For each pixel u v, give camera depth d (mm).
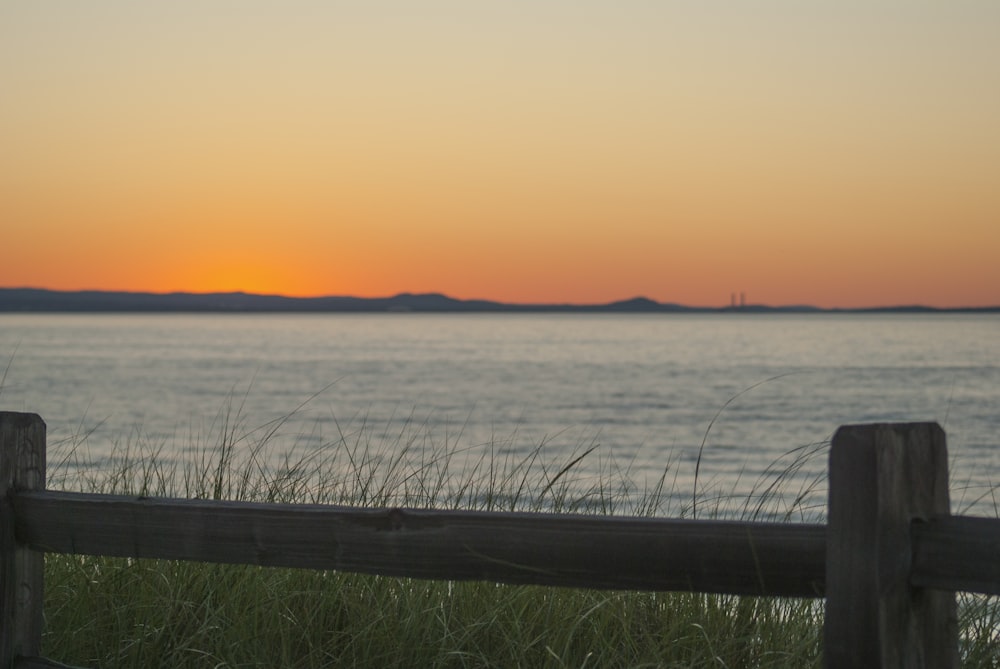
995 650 3475
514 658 3633
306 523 2695
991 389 68312
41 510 2961
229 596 3941
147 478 6117
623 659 3602
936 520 2100
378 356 126875
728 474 18141
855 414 52906
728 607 3889
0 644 2984
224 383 75250
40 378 79312
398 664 3682
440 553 2562
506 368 99812
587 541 2420
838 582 2104
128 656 3760
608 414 53031
